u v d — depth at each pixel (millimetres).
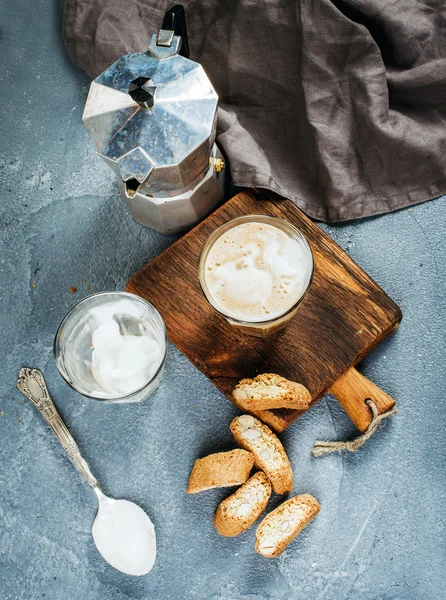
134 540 695
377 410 668
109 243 739
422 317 710
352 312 681
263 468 670
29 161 752
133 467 708
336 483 694
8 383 724
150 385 668
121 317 695
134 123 624
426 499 688
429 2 709
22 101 762
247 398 653
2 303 734
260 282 652
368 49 698
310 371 677
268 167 707
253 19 711
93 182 747
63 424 708
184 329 691
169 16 631
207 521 699
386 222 723
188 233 705
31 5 773
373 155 710
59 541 704
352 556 687
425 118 721
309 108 710
